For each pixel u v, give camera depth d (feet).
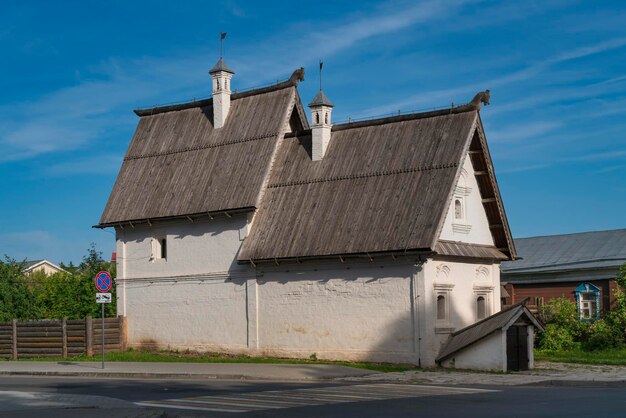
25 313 165.48
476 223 121.80
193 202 130.82
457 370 106.42
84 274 178.81
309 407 64.13
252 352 123.65
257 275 124.06
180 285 133.08
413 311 109.19
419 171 113.80
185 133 141.28
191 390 80.07
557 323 139.33
